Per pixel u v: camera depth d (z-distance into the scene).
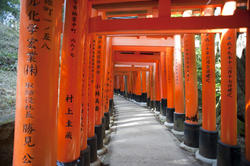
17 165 1.94
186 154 5.41
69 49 3.03
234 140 4.05
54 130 2.10
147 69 16.67
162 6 3.80
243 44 6.04
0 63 6.23
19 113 1.96
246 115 3.38
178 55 7.54
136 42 8.88
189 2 4.80
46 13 1.98
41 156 1.96
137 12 6.41
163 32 3.91
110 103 11.18
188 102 5.99
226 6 4.27
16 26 9.92
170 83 8.98
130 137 7.06
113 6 4.98
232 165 3.91
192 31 3.94
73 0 3.03
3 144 2.95
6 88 5.14
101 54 5.60
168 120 8.95
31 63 1.93
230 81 4.09
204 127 5.09
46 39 1.98
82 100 3.79
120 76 32.03
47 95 2.00
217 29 3.98
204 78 5.11
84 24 3.28
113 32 3.90
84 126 3.79
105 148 5.53
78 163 3.53
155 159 4.98
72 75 3.04
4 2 8.65
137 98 19.25
